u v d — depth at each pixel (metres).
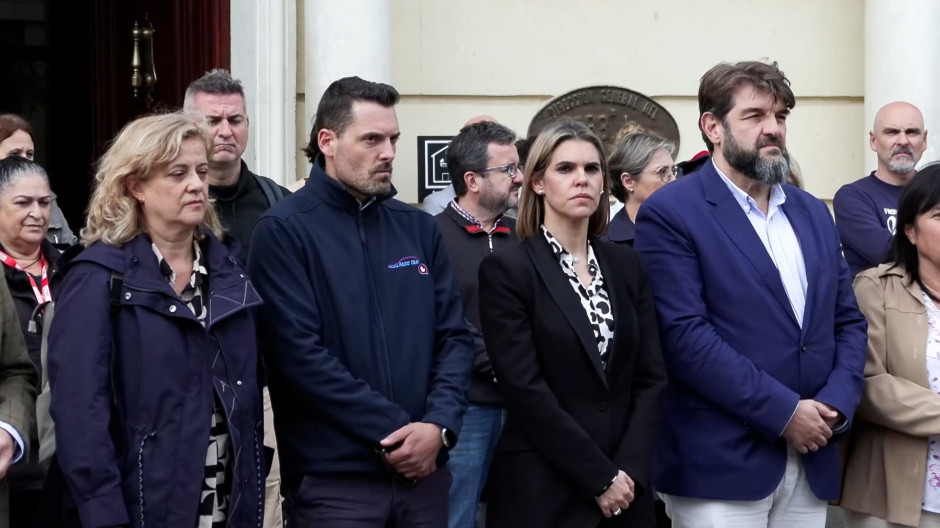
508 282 5.27
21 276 6.06
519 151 7.23
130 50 9.48
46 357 4.99
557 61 8.76
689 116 8.84
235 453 4.71
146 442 4.57
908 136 7.43
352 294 5.18
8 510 5.17
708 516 5.41
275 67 8.30
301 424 5.14
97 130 9.66
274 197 6.52
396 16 8.63
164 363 4.62
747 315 5.40
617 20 8.79
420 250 5.43
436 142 8.62
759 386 5.25
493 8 8.70
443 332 5.41
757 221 5.55
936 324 5.77
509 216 6.90
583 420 5.18
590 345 5.20
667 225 5.54
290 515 5.21
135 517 4.54
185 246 4.87
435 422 5.12
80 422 4.47
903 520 5.66
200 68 8.91
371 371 5.14
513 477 5.20
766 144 5.43
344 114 5.29
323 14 8.23
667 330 5.45
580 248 5.41
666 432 5.54
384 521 5.14
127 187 4.80
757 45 8.88
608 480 5.03
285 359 5.07
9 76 10.10
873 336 5.82
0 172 6.18
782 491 5.46
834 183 8.95
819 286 5.49
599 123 8.77
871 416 5.73
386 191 5.32
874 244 7.24
